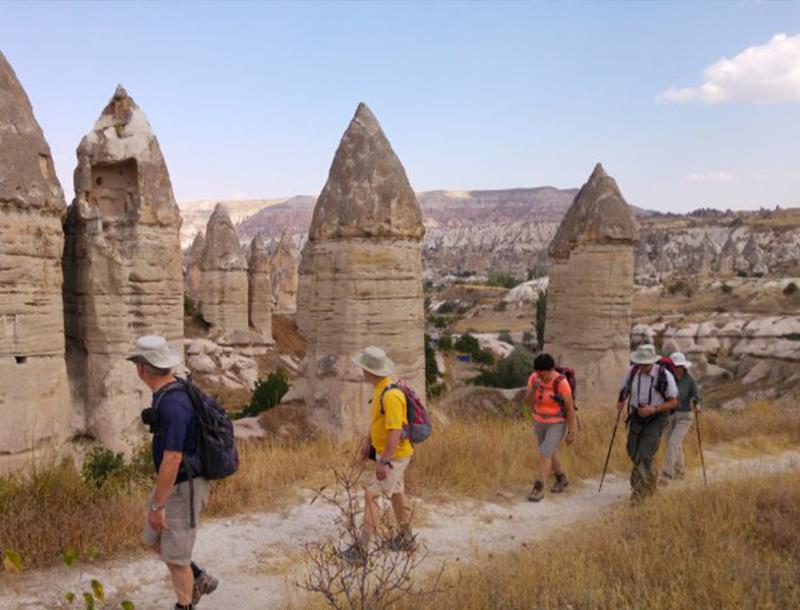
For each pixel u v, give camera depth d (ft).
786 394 102.58
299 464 31.04
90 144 36.32
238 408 79.92
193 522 15.75
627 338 56.70
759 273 268.41
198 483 15.88
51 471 24.84
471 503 28.53
